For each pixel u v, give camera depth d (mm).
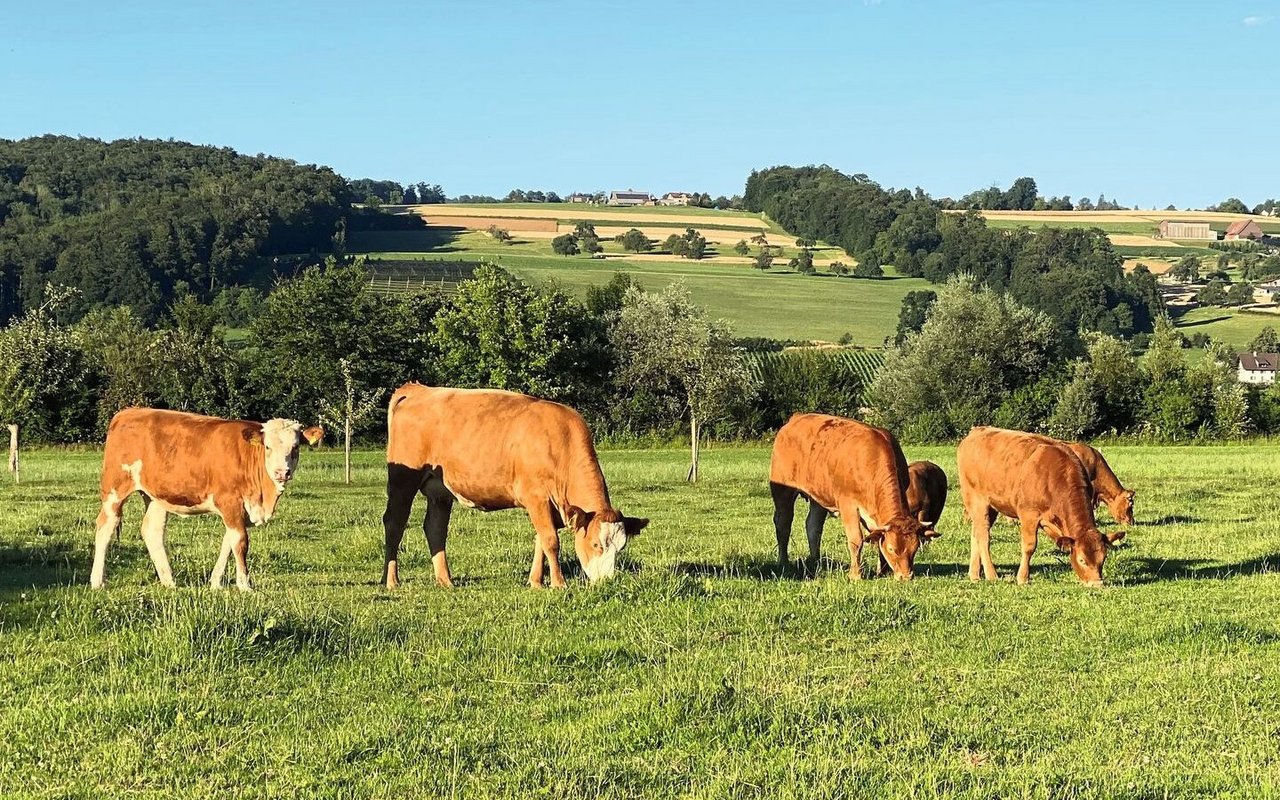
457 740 7883
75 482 32562
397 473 14633
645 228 172875
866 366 89562
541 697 8875
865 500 14820
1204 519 23547
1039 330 64625
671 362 40688
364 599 12602
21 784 7160
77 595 11648
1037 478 14594
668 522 23922
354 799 6969
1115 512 20875
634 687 9125
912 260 143500
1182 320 129500
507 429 14039
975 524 15570
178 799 6973
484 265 57062
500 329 56312
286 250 122375
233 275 106500
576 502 13719
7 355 33625
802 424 16266
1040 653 10250
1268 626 11375
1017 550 18469
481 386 56719
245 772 7367
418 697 8844
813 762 7520
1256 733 8180
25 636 10219
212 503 13461
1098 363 62969
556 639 10312
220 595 11664
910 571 14094
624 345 59156
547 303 57500
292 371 57500
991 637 10781
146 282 94062
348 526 22438
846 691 9000
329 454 49719
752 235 172000
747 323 114875
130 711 8297
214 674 9180
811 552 16469
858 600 11633
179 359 57094
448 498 14664
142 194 124688
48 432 52156
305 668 9469
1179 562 17141
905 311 114312
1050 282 116312
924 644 10492
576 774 7320
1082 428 60875
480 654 10000
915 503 16188
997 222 187875
